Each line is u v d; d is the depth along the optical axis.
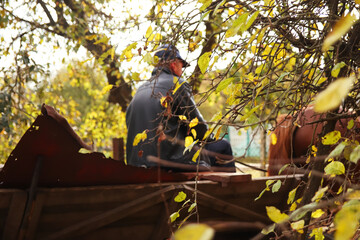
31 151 1.88
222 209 2.19
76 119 6.77
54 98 5.99
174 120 2.68
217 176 2.21
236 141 11.41
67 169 1.96
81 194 1.87
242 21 1.00
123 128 7.17
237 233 2.29
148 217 2.07
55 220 1.84
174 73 2.83
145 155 2.72
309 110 3.30
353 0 1.58
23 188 1.92
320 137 1.81
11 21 4.57
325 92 0.43
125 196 1.97
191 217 2.15
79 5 5.10
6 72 4.37
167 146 2.64
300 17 1.63
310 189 1.78
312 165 1.84
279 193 2.34
